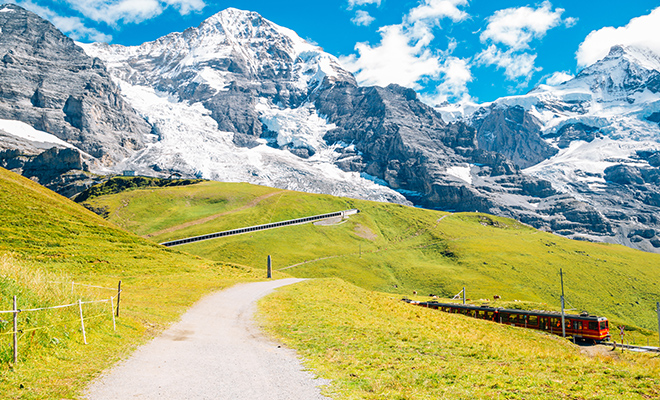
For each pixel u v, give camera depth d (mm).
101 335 24375
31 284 24672
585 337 62125
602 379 20188
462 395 17062
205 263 89250
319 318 38438
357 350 25938
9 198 86500
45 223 82250
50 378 17016
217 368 20469
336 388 17516
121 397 15586
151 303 41625
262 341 28188
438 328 40188
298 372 20094
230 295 52562
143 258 79688
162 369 19844
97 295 35344
